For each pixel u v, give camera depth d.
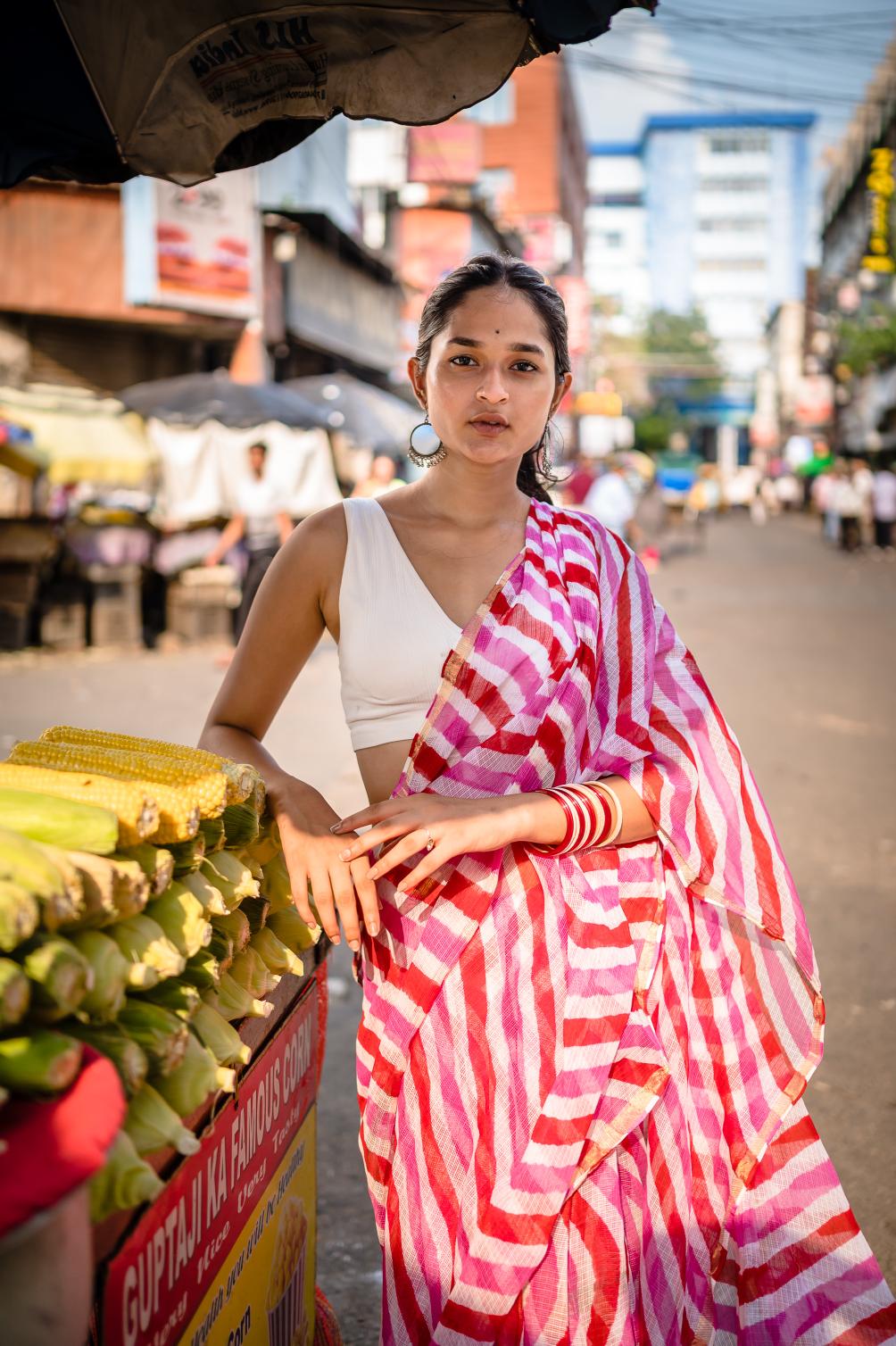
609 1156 1.65
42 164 2.18
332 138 20.75
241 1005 1.58
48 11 1.99
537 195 48.72
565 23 1.79
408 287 24.83
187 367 16.20
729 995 1.87
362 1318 2.53
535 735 1.69
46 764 1.56
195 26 1.93
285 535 10.55
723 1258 1.81
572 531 1.81
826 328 55.53
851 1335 1.73
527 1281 1.59
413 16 1.84
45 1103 1.07
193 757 1.68
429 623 1.75
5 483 11.23
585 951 1.69
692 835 1.77
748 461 104.50
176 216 14.60
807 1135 1.85
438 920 1.67
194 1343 1.44
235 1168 1.57
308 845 1.71
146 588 13.63
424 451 1.87
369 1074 1.74
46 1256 1.00
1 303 13.97
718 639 12.66
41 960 1.14
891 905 4.86
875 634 13.18
